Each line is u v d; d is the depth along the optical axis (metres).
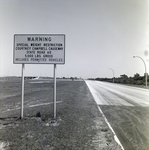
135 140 5.18
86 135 5.60
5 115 8.77
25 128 6.38
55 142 4.97
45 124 6.98
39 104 12.50
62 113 9.28
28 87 31.02
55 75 8.51
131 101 14.87
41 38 8.48
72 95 18.67
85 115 8.78
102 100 15.26
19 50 8.45
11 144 4.81
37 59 8.46
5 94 19.23
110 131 6.02
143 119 7.97
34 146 4.67
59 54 8.46
